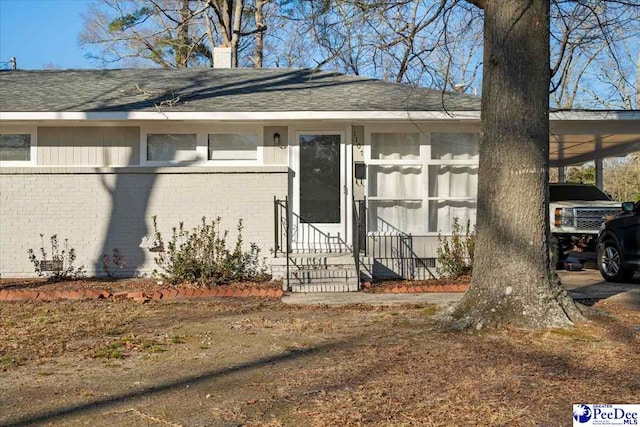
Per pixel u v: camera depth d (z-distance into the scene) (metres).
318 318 8.35
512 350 6.38
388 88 13.77
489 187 7.46
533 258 7.30
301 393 5.14
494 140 7.41
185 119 11.83
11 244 12.30
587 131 12.87
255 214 12.36
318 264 11.63
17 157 12.59
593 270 14.33
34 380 5.61
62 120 11.91
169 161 12.63
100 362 6.20
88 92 13.54
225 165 12.59
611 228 12.05
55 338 7.25
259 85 14.31
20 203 12.32
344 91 13.51
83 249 12.34
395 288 10.88
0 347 6.82
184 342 7.03
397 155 12.73
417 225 12.67
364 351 6.46
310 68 16.86
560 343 6.61
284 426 4.43
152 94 13.23
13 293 10.30
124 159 12.60
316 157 12.64
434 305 9.08
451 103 12.30
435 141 12.74
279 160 12.62
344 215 12.54
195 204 12.34
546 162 7.42
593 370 5.70
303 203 12.60
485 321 7.25
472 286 7.61
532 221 7.31
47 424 4.51
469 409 4.72
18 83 14.41
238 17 24.92
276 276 11.70
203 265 11.38
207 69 16.48
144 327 7.89
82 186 12.34
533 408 4.75
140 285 11.30
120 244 12.31
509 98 7.32
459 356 6.20
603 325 7.29
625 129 12.82
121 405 4.91
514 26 7.31
